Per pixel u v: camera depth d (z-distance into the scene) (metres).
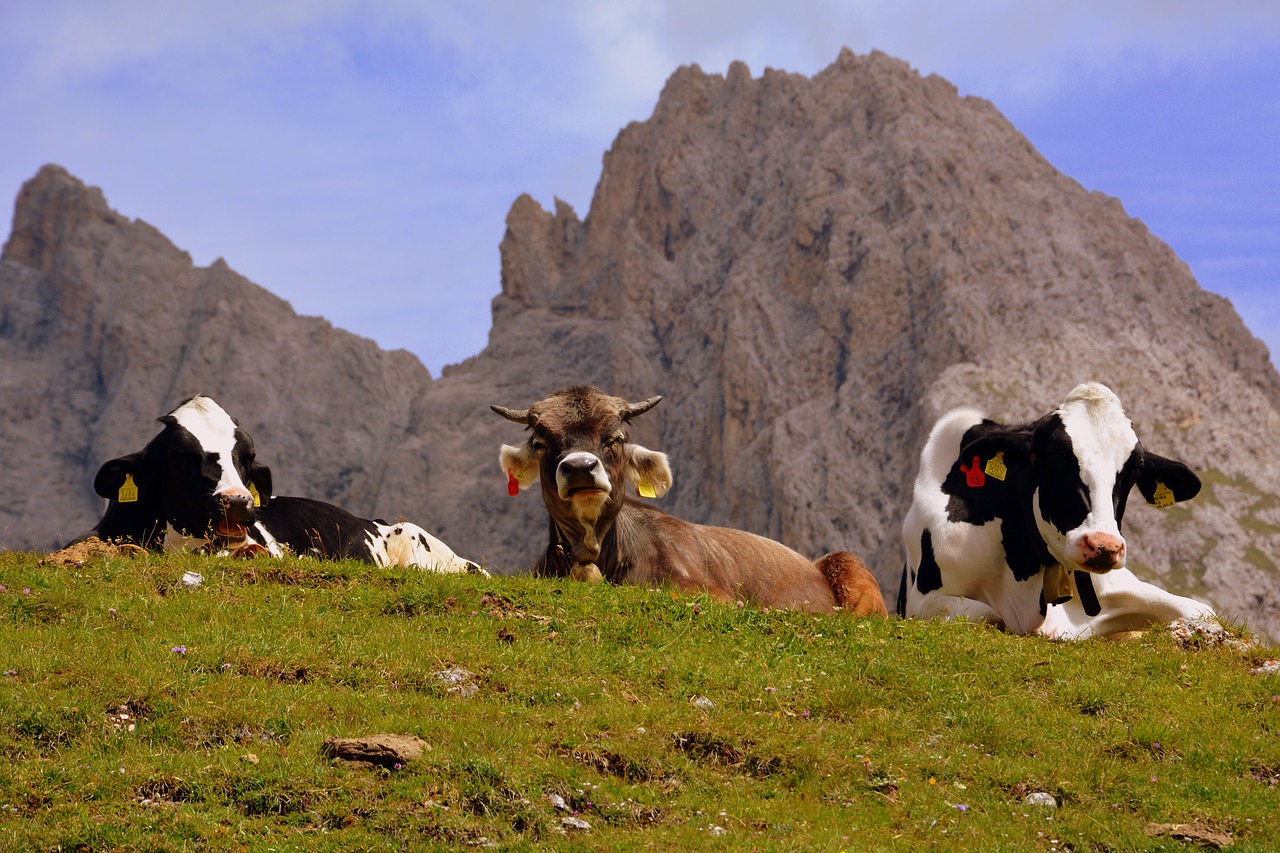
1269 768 9.46
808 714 9.93
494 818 7.93
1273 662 12.03
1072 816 8.58
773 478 190.75
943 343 191.00
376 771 8.27
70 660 9.53
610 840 7.82
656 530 14.09
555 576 13.39
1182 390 191.62
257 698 9.16
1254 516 177.38
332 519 15.87
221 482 13.94
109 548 12.88
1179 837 8.23
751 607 12.05
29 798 7.84
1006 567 14.05
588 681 9.93
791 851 7.71
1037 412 182.62
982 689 10.66
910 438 185.88
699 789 8.63
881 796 8.72
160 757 8.29
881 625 12.01
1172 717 10.23
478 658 10.17
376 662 9.96
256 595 11.41
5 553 12.93
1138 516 176.38
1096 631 13.79
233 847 7.54
